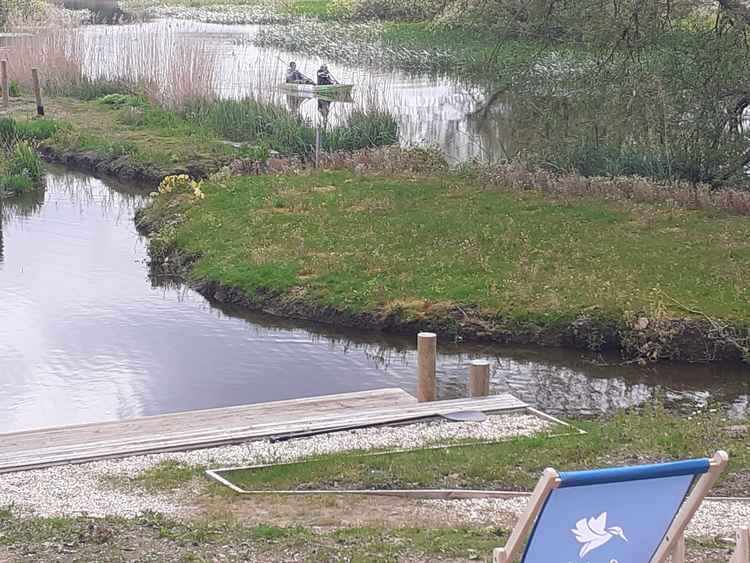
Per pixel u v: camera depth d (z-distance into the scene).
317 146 25.59
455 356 14.95
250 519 7.82
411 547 6.90
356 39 46.91
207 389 13.56
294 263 18.11
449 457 9.46
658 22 22.47
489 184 22.81
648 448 9.77
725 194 21.14
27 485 8.92
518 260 17.67
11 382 13.67
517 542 4.64
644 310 15.12
